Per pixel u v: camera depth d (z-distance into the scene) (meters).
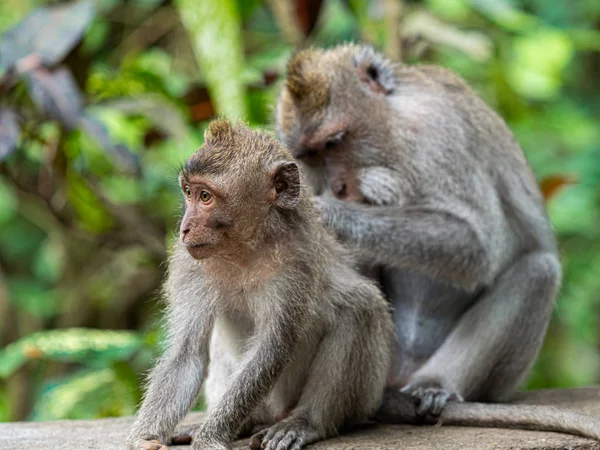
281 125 12.29
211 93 15.42
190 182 8.94
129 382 14.94
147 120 16.38
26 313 20.31
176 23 19.38
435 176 12.00
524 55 18.36
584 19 22.19
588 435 9.72
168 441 9.41
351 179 12.13
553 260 12.41
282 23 16.98
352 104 12.07
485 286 12.23
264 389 9.02
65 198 17.41
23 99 15.11
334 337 9.61
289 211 9.15
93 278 20.25
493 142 12.66
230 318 9.70
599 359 21.92
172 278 9.68
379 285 12.29
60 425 11.12
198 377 9.43
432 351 12.48
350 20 18.09
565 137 21.14
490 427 10.45
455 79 12.84
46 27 14.30
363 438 9.75
